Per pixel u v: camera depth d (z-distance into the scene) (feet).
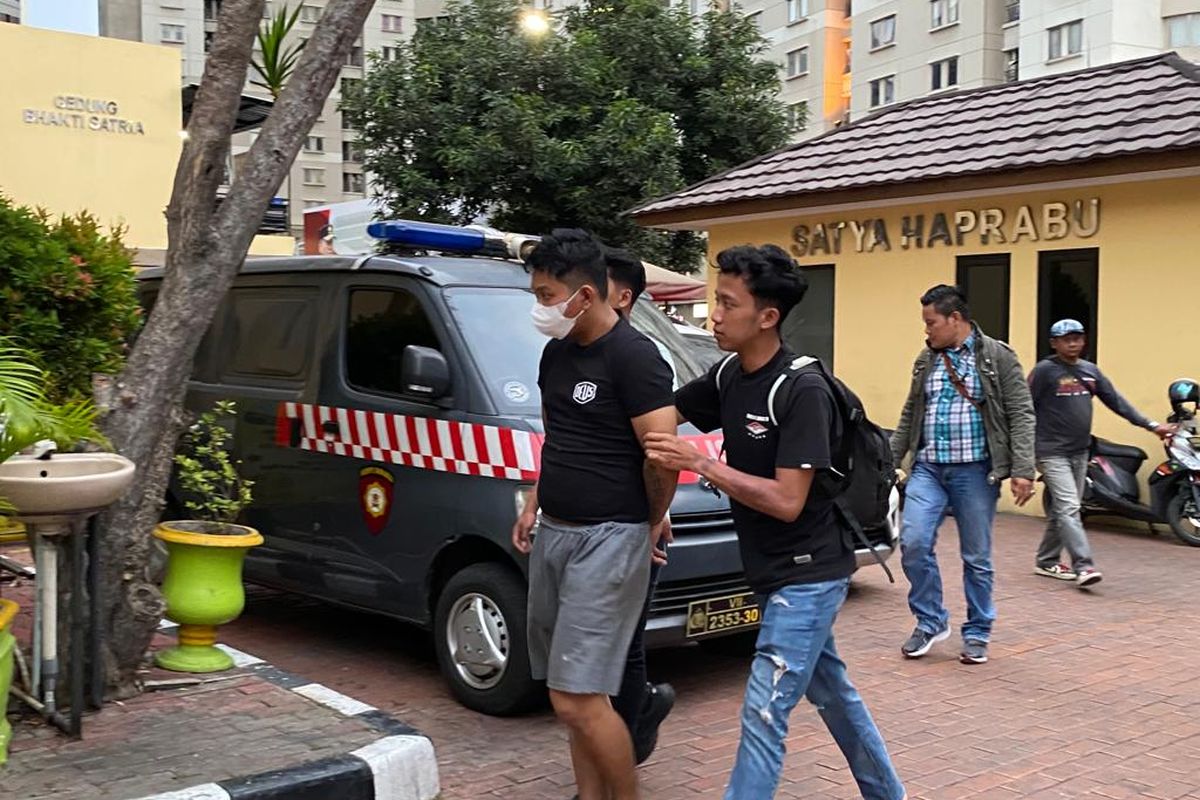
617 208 56.75
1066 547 26.84
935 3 122.72
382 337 19.83
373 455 19.16
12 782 12.44
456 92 57.52
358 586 19.38
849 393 12.07
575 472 12.28
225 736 14.03
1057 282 37.52
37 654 14.17
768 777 11.66
